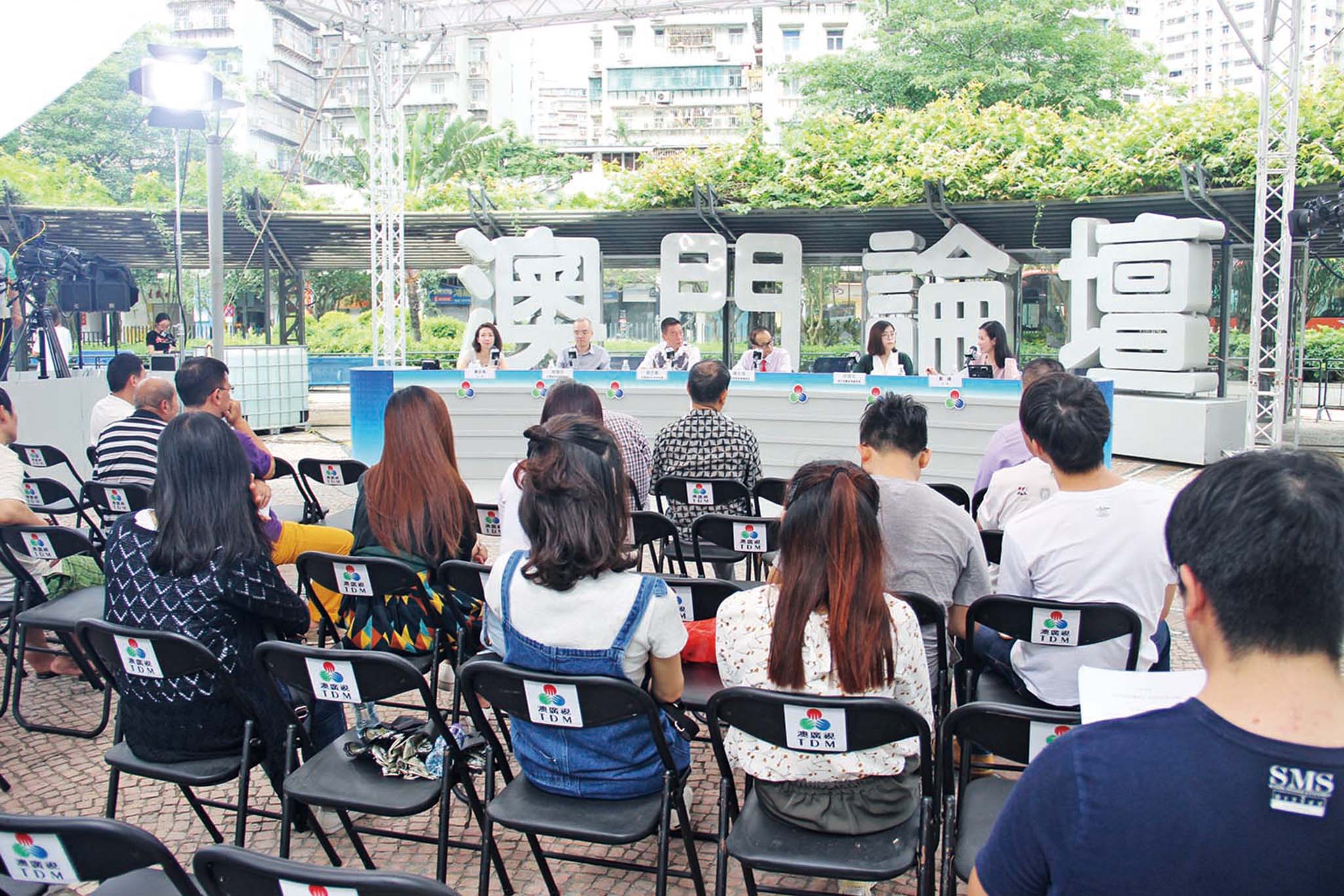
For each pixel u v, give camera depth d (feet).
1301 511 3.69
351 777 9.29
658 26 224.53
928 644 10.61
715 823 11.46
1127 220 41.55
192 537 9.61
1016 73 79.15
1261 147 32.76
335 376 82.89
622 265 54.90
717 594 11.24
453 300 114.42
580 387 14.60
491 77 227.61
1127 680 5.05
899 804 8.19
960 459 26.45
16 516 14.17
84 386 32.35
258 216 52.34
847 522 7.93
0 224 52.26
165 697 9.51
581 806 8.62
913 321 45.19
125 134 102.32
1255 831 3.56
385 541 12.01
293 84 208.95
